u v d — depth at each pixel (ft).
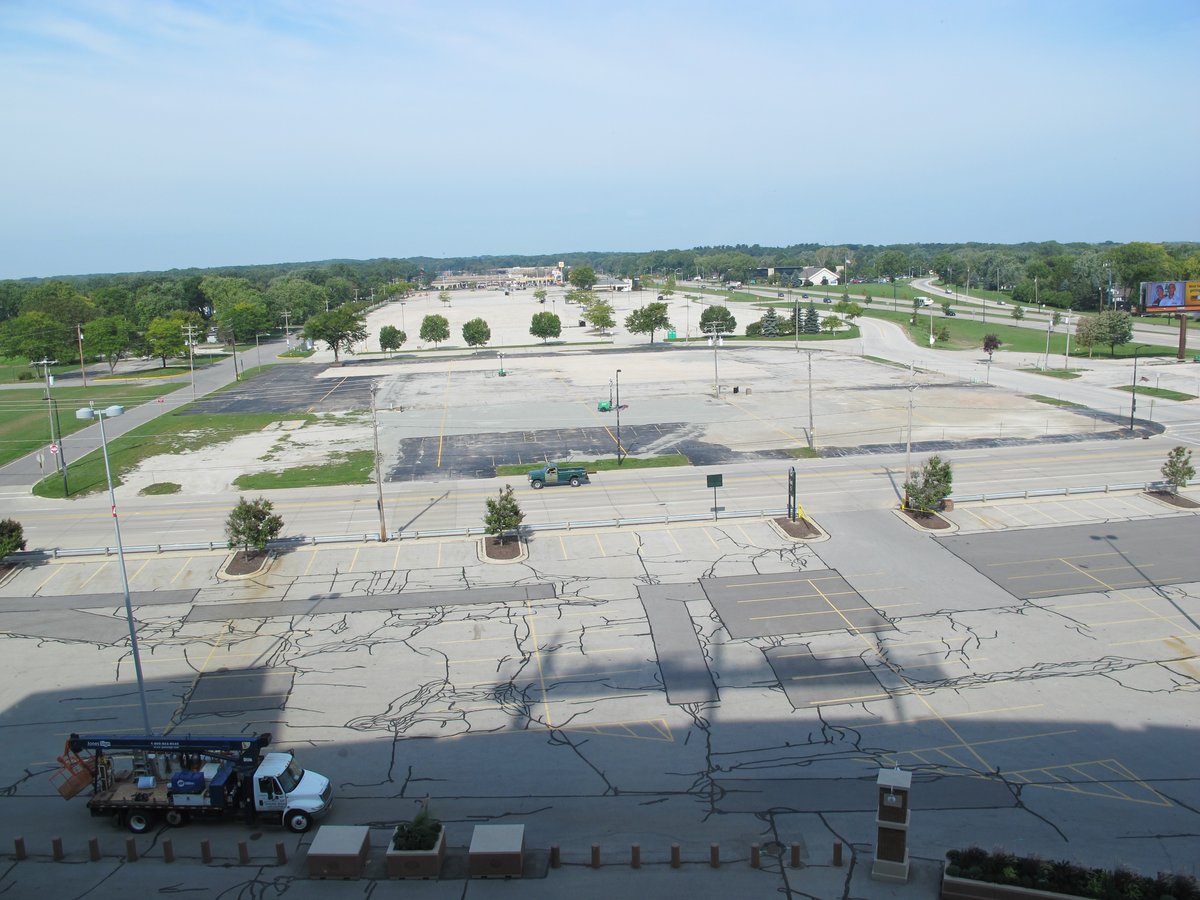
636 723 107.04
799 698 111.96
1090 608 135.33
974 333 518.78
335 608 142.51
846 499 193.77
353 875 77.87
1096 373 355.77
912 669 118.42
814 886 75.25
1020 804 88.69
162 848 83.82
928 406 298.15
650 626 133.59
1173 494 188.14
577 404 323.16
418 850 77.87
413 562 161.68
